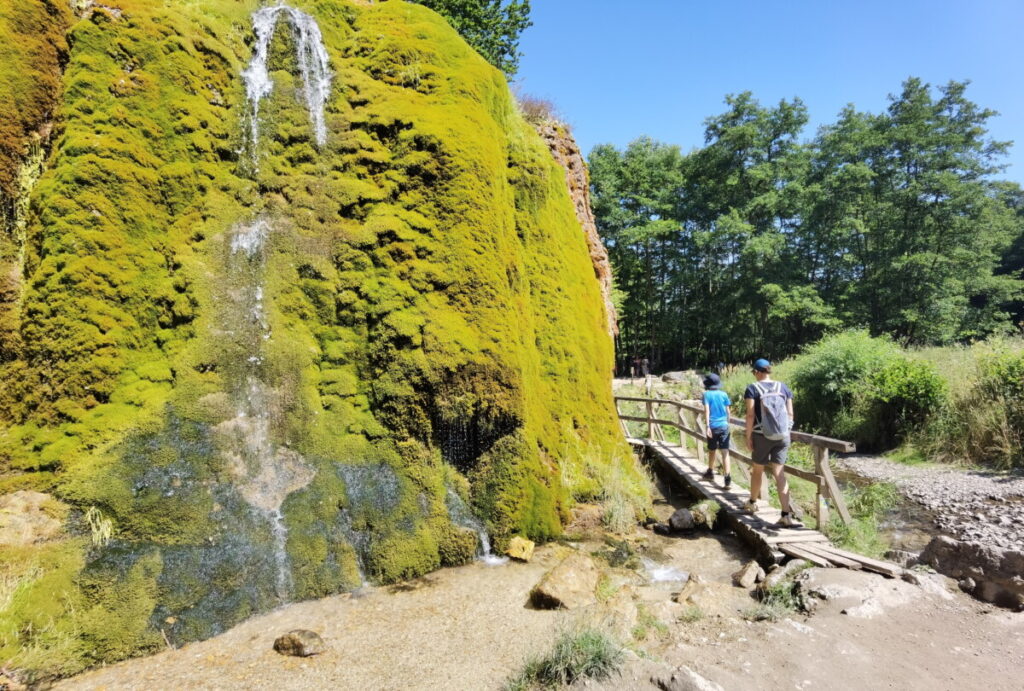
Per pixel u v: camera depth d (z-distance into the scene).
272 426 5.40
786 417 6.23
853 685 3.42
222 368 5.36
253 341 5.60
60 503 4.33
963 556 4.95
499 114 8.01
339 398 5.75
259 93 6.59
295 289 5.99
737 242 32.22
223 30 6.60
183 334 5.36
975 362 11.39
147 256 5.39
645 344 38.28
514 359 6.25
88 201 5.07
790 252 32.41
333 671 3.72
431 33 7.62
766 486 7.18
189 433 4.98
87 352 4.82
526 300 7.44
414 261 6.18
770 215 32.34
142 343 5.21
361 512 5.34
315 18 7.39
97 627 3.86
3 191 5.19
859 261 31.14
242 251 5.86
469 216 6.46
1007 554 4.61
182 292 5.41
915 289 28.33
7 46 5.21
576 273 8.80
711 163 33.12
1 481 4.40
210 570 4.48
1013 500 8.08
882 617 4.21
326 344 5.96
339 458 5.50
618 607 4.37
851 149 29.81
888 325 29.06
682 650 3.82
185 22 6.23
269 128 6.52
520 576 5.25
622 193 32.84
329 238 6.25
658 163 35.09
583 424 7.74
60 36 5.57
